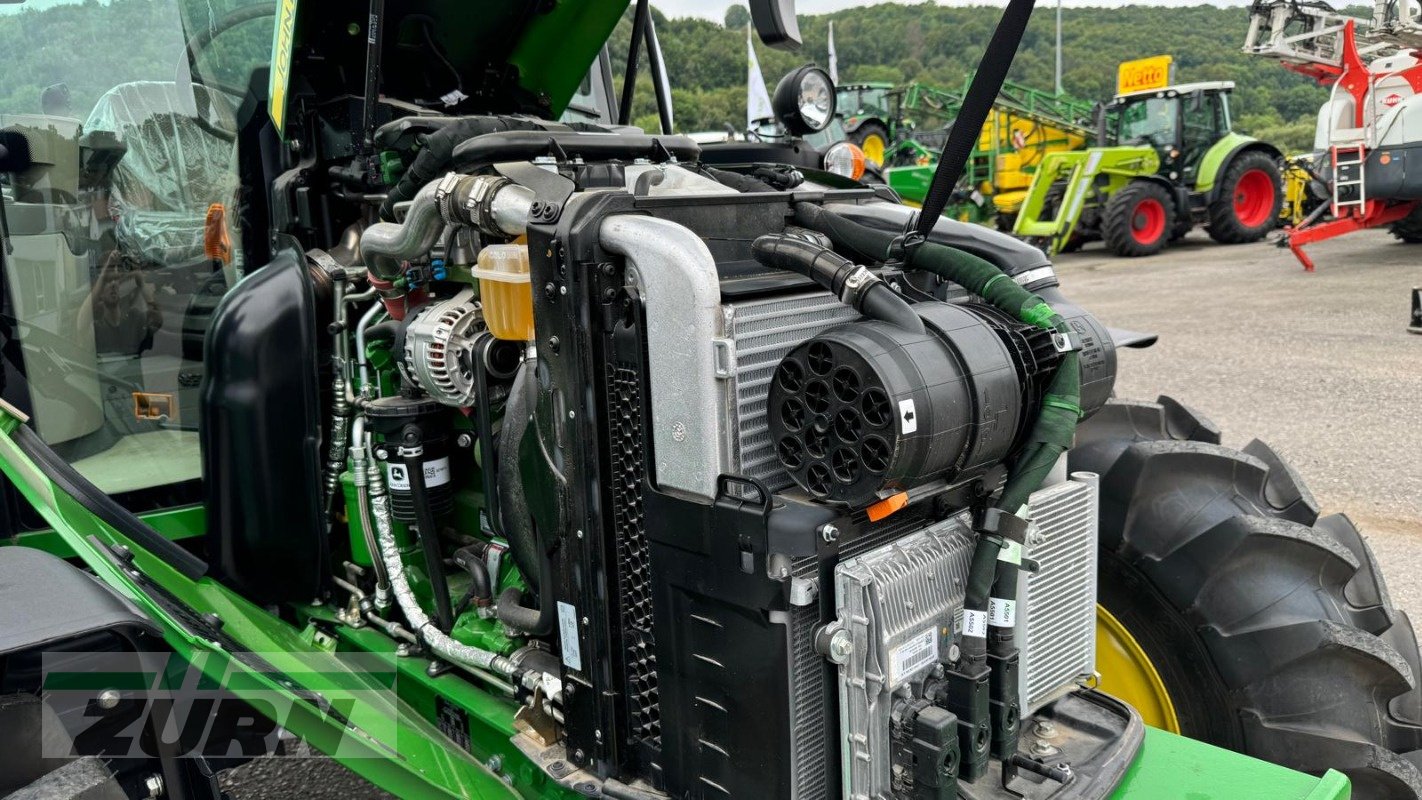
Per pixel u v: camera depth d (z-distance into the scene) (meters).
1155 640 2.29
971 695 1.57
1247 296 10.62
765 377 1.61
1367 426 5.90
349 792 2.89
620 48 3.58
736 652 1.61
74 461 2.64
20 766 1.63
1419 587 3.85
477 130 2.20
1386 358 7.52
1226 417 6.22
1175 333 8.92
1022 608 1.75
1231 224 15.50
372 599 2.53
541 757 1.93
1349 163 11.80
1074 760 1.83
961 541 1.69
